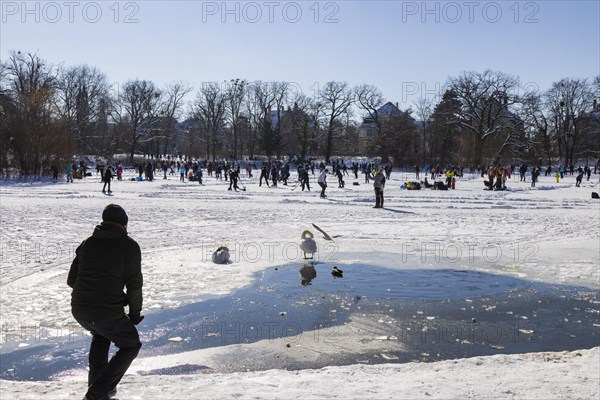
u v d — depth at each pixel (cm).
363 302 1055
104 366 516
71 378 688
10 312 948
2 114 5644
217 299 1067
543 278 1274
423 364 671
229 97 10038
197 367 727
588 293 1146
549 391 559
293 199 3328
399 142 9350
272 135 9731
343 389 564
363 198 3425
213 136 10069
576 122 9562
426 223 2227
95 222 2095
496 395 547
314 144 10681
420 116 9850
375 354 778
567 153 9675
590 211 2784
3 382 602
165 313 973
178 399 531
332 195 3703
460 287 1180
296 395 543
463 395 546
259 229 2005
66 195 3391
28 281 1151
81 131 9381
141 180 5372
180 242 1705
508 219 2386
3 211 2412
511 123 8812
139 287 501
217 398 535
